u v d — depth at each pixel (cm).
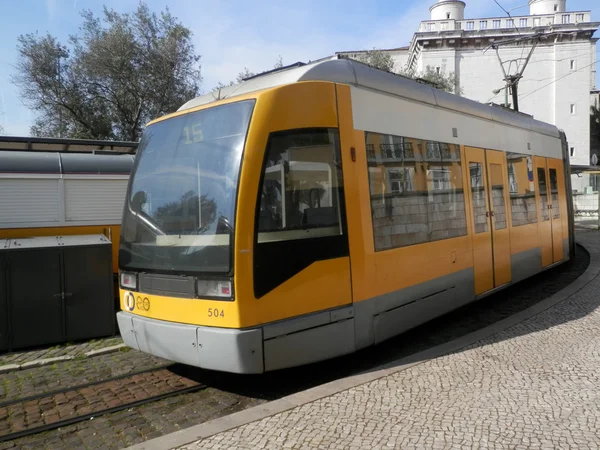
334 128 527
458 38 4416
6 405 504
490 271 789
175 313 488
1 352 683
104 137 2306
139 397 514
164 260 504
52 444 422
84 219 854
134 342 530
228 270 450
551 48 4466
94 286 736
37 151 889
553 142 1123
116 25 2241
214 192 477
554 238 1073
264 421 398
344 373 567
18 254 691
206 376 570
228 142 486
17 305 689
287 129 490
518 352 558
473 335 628
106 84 2284
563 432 367
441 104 708
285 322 469
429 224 650
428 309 636
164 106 2305
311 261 493
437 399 432
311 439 367
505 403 421
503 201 851
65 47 2231
